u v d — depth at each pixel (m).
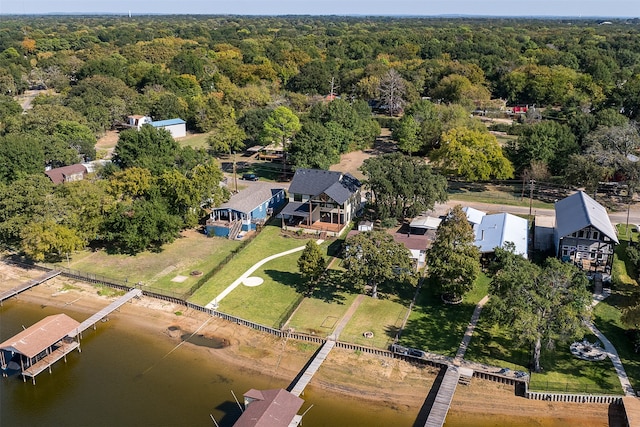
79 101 129.62
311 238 73.94
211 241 73.88
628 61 191.75
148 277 63.53
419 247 64.06
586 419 41.16
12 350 46.22
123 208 67.94
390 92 147.62
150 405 43.41
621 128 90.00
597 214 64.88
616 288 58.41
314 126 96.44
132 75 166.00
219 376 47.03
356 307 56.28
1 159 84.19
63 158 97.25
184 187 71.75
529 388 43.59
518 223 71.00
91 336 53.09
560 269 45.62
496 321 47.22
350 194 77.31
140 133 92.31
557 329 43.50
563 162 89.31
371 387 45.16
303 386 44.50
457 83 145.00
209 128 137.25
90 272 64.81
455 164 89.00
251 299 58.41
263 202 80.94
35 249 63.47
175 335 52.97
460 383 45.03
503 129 129.38
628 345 48.94
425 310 55.53
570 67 171.62
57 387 45.69
